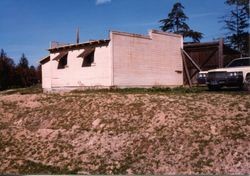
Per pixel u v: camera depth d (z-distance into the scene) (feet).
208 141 45.24
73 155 50.01
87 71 92.68
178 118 52.85
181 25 210.38
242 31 172.96
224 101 57.67
